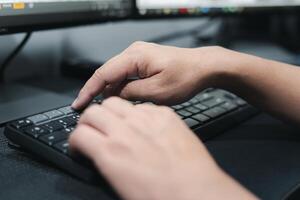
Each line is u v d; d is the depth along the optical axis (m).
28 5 0.55
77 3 0.62
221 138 0.44
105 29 0.86
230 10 0.85
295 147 0.43
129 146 0.29
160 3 0.78
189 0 0.81
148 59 0.43
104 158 0.28
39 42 0.72
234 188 0.28
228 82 0.44
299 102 0.44
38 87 0.62
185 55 0.43
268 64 0.45
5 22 0.52
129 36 0.91
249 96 0.45
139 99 0.43
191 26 1.04
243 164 0.38
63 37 0.76
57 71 0.76
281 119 0.46
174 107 0.46
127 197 0.27
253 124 0.49
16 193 0.31
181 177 0.27
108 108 0.33
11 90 0.59
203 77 0.42
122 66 0.42
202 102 0.49
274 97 0.44
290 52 0.89
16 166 0.36
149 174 0.27
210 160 0.30
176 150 0.29
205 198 0.27
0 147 0.40
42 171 0.35
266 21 1.06
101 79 0.42
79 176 0.33
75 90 0.61
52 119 0.40
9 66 0.67
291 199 0.34
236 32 1.05
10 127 0.38
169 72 0.42
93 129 0.31
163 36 0.95
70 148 0.32
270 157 0.40
